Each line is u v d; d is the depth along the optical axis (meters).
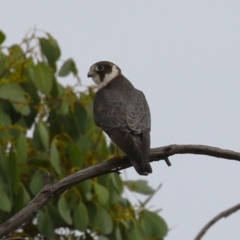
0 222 12.98
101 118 12.07
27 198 12.86
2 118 13.29
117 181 13.45
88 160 13.64
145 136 11.46
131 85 13.12
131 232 13.43
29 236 13.33
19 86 13.47
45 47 13.95
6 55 13.89
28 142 13.66
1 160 12.89
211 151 10.46
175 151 10.62
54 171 13.38
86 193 13.19
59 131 13.78
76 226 13.02
